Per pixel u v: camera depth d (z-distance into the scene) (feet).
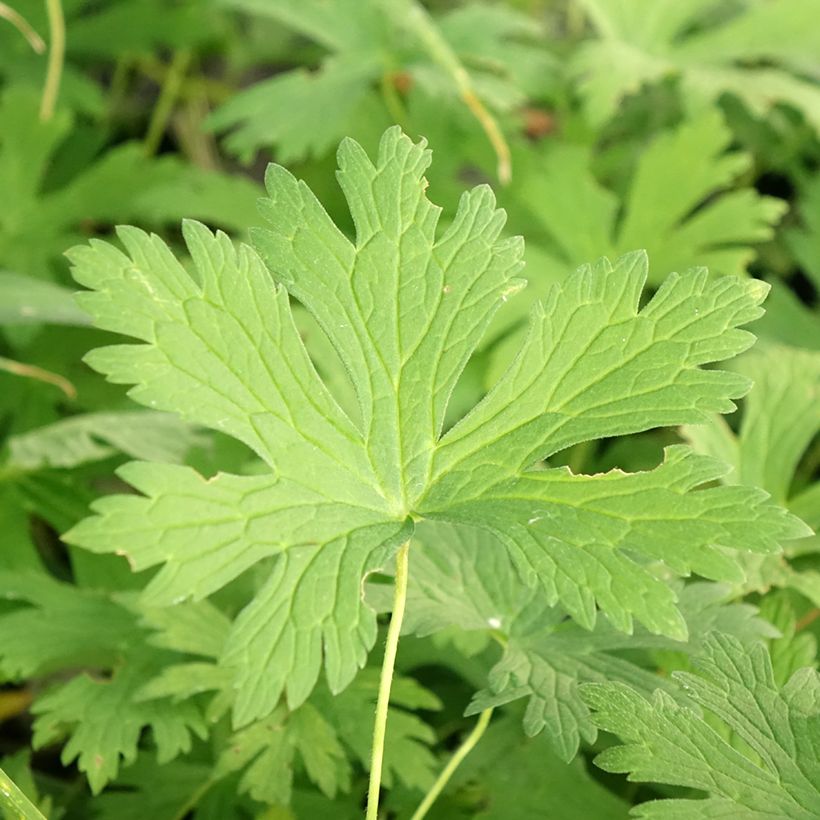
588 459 1.59
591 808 1.21
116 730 1.14
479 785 1.23
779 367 1.31
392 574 1.12
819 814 0.97
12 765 1.20
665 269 1.64
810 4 1.90
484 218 1.04
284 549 1.01
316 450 1.02
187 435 1.40
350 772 1.18
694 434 1.25
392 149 1.03
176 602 0.99
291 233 1.03
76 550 1.35
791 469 1.28
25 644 1.20
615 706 1.00
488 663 1.30
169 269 1.01
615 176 2.03
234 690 1.16
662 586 0.98
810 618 1.25
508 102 1.73
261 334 1.02
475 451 1.03
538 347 1.03
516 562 1.00
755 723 1.00
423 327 1.03
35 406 1.55
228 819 1.23
